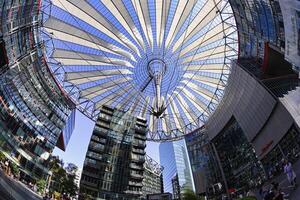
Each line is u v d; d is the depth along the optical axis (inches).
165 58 2792.8
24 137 2213.3
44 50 2556.6
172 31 2561.5
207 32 2495.1
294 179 824.9
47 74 2709.2
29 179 2160.4
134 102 3368.6
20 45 2007.9
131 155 3070.9
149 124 3572.8
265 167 1683.1
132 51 2704.2
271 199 784.9
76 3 2320.4
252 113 1836.9
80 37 2551.7
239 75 2009.1
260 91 1720.0
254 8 1670.8
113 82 3009.4
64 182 2439.7
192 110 3198.8
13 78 2055.9
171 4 2404.0
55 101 2810.0
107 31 2546.8
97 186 2679.6
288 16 976.3
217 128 2576.3
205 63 2709.2
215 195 2486.5
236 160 2222.0
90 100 3240.7
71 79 2930.6
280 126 1533.0
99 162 2839.6
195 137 3184.1
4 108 1947.6
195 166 2972.4
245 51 2084.2
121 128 3223.4
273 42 1576.0
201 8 2342.5
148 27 2596.0
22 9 1759.4
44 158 2442.2
